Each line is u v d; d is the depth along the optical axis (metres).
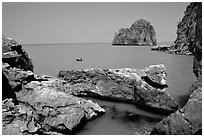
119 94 20.84
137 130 14.87
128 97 20.34
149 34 156.12
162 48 98.31
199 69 17.28
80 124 15.38
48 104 15.85
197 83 17.88
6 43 22.84
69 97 16.72
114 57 72.50
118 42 170.88
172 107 17.58
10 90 17.14
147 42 155.00
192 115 12.40
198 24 17.44
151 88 18.95
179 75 32.31
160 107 17.89
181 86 24.91
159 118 16.92
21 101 16.73
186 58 61.03
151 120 16.52
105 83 22.05
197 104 12.58
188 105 12.81
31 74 19.72
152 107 18.28
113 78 21.73
